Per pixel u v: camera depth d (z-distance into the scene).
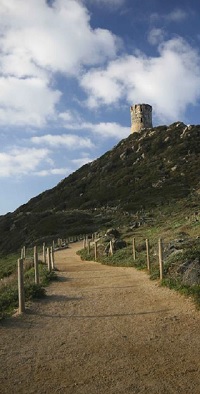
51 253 23.45
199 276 12.49
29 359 7.51
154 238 31.97
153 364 6.91
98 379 6.38
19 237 85.81
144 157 131.38
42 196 140.12
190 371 6.48
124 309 11.28
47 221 87.50
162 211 72.44
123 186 112.38
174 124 151.25
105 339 8.55
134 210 84.12
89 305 12.17
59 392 5.97
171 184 103.06
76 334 9.06
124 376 6.45
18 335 9.16
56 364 7.17
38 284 14.72
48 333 9.25
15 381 6.47
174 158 121.62
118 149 150.88
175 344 7.90
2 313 11.04
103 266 24.34
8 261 48.12
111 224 71.38
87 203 105.69
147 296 12.79
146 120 163.38
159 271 15.96
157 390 5.85
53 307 12.09
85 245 45.19
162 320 9.75
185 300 11.45
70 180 143.00
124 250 27.78
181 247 18.94
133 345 8.02
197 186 98.19
